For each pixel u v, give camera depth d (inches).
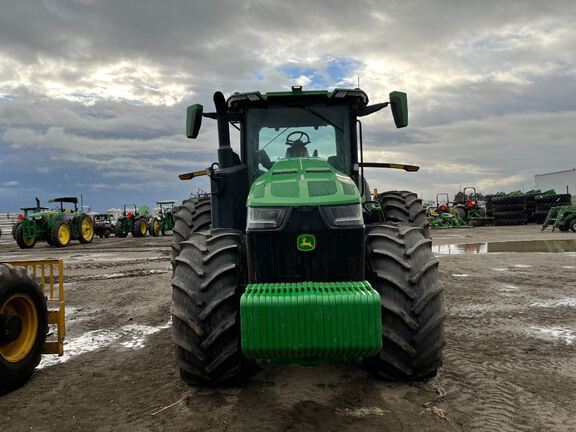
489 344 166.6
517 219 993.5
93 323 212.8
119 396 128.2
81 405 123.1
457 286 278.7
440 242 607.2
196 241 130.6
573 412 112.7
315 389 125.4
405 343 117.6
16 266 147.0
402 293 119.0
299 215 117.0
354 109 167.8
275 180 131.7
